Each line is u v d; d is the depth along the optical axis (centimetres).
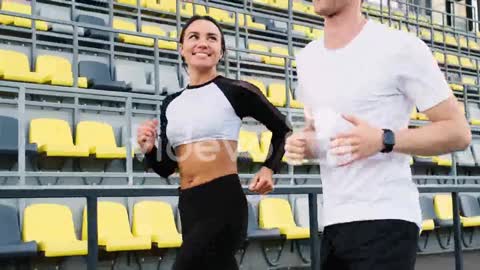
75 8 718
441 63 1052
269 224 528
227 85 193
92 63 633
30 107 527
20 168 419
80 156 496
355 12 139
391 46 131
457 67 1114
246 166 587
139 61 693
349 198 136
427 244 642
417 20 1107
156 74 564
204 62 195
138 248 425
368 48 134
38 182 482
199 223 184
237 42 695
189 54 197
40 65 599
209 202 185
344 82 136
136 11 773
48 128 516
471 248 679
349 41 138
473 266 574
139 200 494
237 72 685
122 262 446
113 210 470
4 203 433
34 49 610
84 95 487
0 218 421
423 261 592
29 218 432
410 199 136
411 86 131
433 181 738
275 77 778
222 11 887
